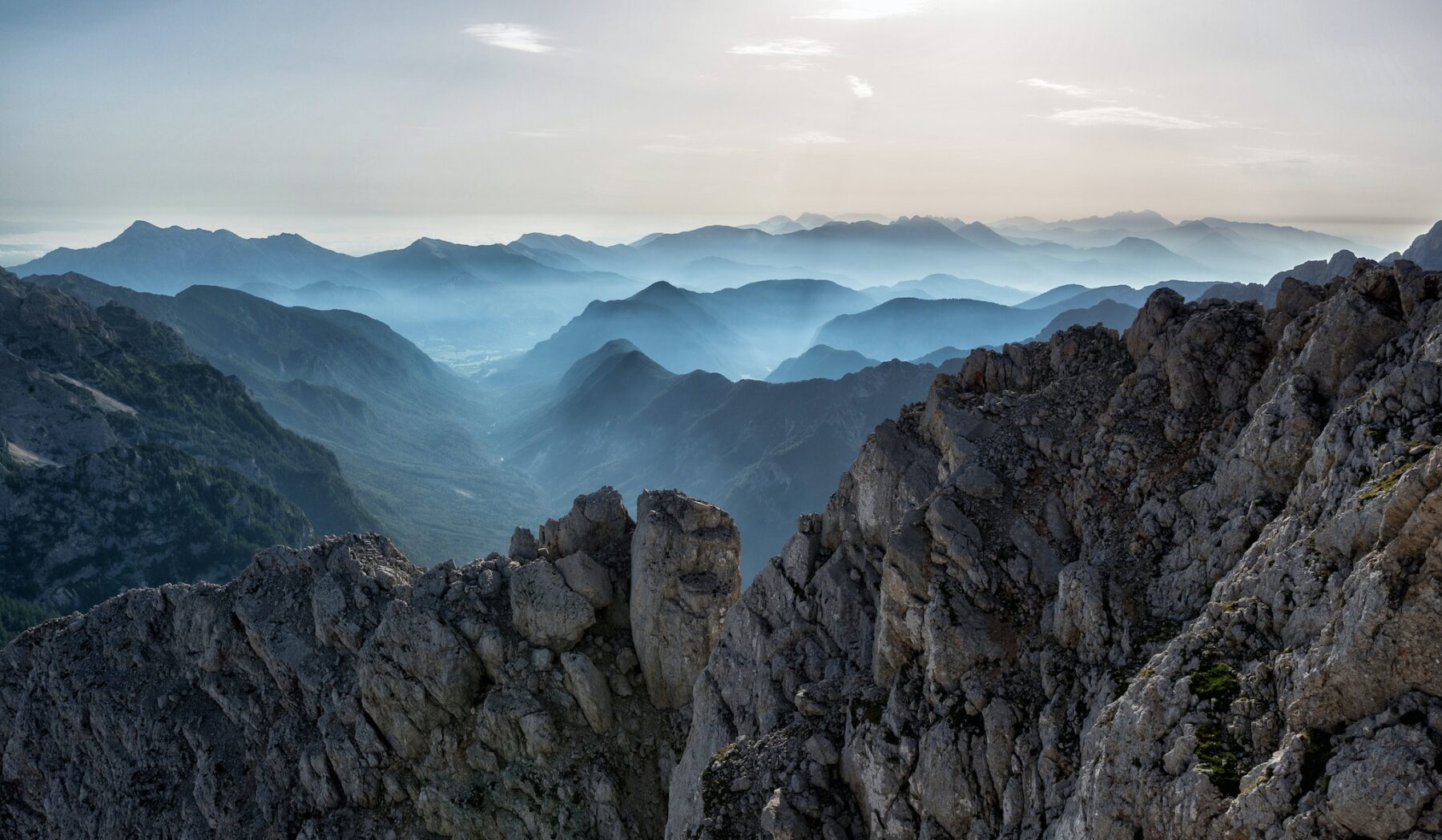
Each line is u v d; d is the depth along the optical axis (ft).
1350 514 92.84
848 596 168.55
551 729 212.02
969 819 119.55
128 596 278.46
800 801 140.05
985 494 147.02
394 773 217.97
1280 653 93.40
